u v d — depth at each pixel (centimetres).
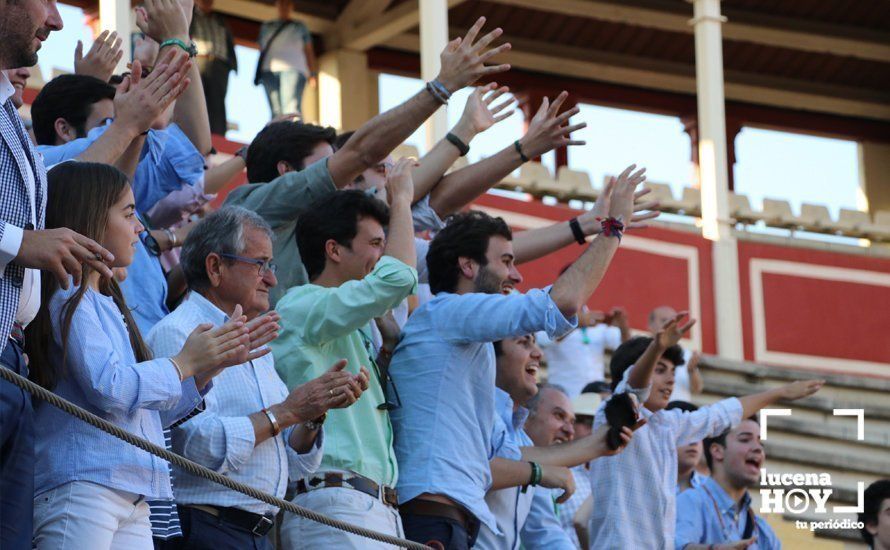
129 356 1202
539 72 5350
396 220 1468
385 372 1506
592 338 2797
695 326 4144
